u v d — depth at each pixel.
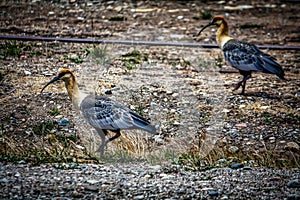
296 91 15.38
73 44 17.70
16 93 14.27
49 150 11.62
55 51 17.08
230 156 11.95
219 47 17.39
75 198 9.51
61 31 18.83
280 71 15.08
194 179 10.52
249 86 15.66
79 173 10.54
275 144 12.59
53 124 12.83
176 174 10.77
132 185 10.12
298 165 11.57
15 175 10.28
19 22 19.41
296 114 13.98
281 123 13.52
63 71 12.09
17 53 16.67
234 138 12.77
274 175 10.81
